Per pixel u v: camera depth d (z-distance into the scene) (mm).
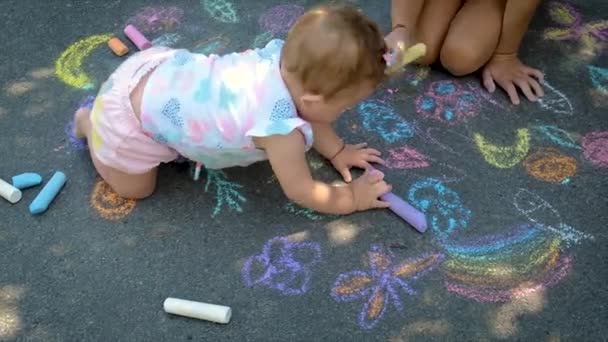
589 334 1774
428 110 2285
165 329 1799
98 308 1837
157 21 2574
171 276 1896
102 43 2500
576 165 2129
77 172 2121
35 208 1999
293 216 2018
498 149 2174
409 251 1935
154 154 1938
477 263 1908
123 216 2021
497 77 2352
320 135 2049
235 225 2002
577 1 2639
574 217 2004
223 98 1812
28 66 2428
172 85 1849
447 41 2312
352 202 1973
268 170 2125
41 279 1894
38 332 1797
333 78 1677
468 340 1768
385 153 2166
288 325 1800
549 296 1843
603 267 1896
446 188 2076
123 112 1868
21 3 2637
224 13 2604
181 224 2004
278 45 1903
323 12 1700
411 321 1801
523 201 2043
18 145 2195
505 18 2238
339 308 1827
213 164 1990
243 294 1858
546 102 2305
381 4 2639
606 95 2324
